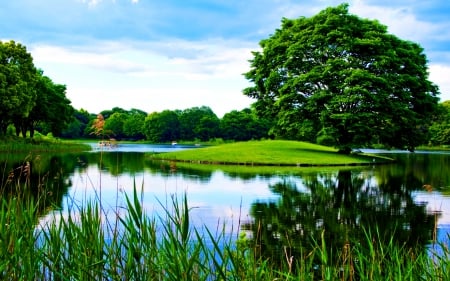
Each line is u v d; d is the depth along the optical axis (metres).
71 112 65.31
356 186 17.81
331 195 14.99
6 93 44.97
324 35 36.62
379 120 35.78
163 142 112.56
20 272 4.46
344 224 10.25
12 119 53.31
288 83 36.59
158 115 112.94
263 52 40.50
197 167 26.89
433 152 63.50
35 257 4.62
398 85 36.25
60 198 12.71
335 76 35.47
